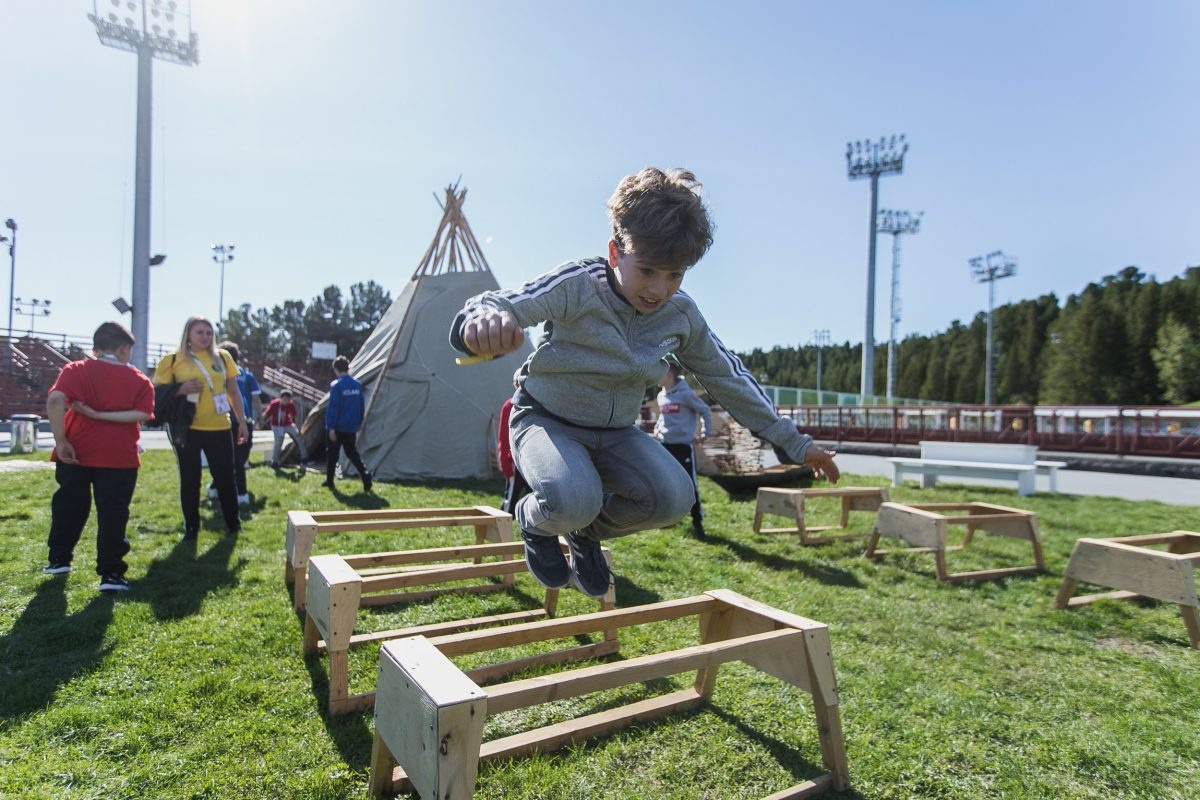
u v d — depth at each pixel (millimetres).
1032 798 2523
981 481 13617
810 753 2781
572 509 2039
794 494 6875
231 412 6496
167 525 6629
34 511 7078
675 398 7254
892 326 44969
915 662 3797
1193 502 10648
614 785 2537
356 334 64000
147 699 3006
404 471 10922
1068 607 4980
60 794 2314
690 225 2082
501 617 4250
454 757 1831
